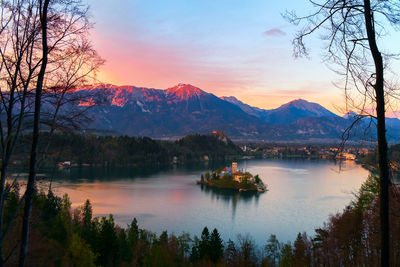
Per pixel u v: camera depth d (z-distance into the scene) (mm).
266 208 131375
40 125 14914
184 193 163875
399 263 24641
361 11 11023
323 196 152000
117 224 94125
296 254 52375
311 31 11156
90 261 54656
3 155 14203
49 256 41500
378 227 33531
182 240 77500
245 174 193625
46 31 15086
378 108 11000
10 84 14766
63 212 74875
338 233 44250
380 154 11219
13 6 14922
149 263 59969
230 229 102125
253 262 61562
